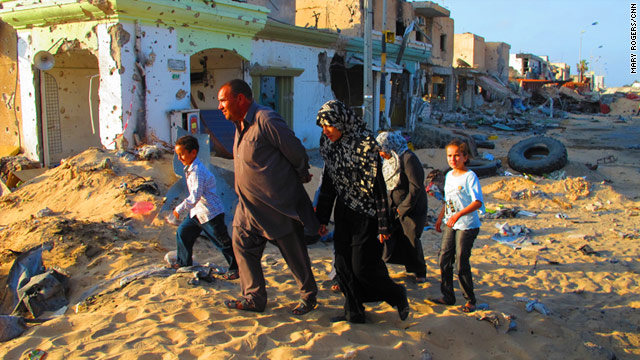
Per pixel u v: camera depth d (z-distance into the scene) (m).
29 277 5.12
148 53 10.43
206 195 5.05
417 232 5.00
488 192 11.69
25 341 3.71
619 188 12.98
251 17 12.65
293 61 15.61
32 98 12.20
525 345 4.14
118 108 10.17
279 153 3.94
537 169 14.66
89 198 8.08
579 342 4.25
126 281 4.98
